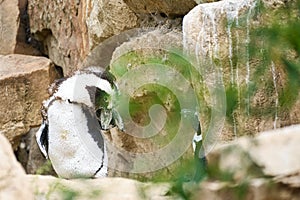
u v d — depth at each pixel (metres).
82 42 22.06
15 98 23.89
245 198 5.44
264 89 9.09
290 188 5.39
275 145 5.49
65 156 12.75
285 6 8.16
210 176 5.59
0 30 27.45
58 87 13.01
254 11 10.66
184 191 5.67
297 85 6.36
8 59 24.92
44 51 27.42
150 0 16.23
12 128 23.94
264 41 6.62
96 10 18.78
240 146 5.53
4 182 5.90
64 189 6.77
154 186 6.32
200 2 14.78
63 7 24.06
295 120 9.12
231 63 11.28
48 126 12.91
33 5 26.73
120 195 6.55
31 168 24.00
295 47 6.12
